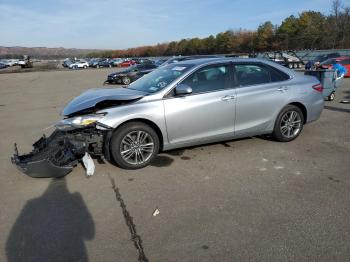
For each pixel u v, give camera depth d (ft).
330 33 195.21
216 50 321.32
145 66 77.10
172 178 15.12
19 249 10.17
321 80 35.09
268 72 19.27
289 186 13.93
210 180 14.79
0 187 14.78
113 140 15.58
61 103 43.32
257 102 18.39
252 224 11.08
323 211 11.80
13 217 12.09
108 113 15.37
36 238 10.71
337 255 9.41
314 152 18.21
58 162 15.12
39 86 74.02
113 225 11.34
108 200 13.19
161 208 12.41
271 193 13.33
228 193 13.46
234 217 11.55
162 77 17.99
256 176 15.10
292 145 19.51
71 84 77.66
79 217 11.96
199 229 10.90
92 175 15.67
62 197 13.58
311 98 20.16
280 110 19.26
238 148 19.06
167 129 16.43
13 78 107.34
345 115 28.12
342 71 38.52
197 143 17.53
